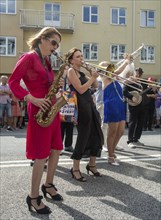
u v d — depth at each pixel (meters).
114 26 27.05
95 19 26.75
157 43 27.92
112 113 5.88
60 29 25.86
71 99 5.45
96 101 7.08
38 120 3.59
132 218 3.65
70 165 5.95
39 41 3.73
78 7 26.36
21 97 3.54
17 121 13.15
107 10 26.88
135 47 27.44
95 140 5.13
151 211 3.86
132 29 27.38
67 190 4.55
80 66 4.82
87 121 4.92
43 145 3.67
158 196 4.37
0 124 12.69
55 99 3.84
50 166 4.06
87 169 5.34
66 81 5.31
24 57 3.60
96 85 5.25
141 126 8.14
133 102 6.50
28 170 5.60
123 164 6.11
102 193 4.45
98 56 26.83
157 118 13.63
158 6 27.97
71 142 7.15
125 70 6.64
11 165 5.95
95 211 3.82
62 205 3.98
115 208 3.93
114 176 5.29
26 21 25.31
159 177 5.27
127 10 27.23
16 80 3.56
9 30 25.12
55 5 26.00
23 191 4.49
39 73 3.63
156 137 10.03
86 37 26.62
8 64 25.22
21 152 7.27
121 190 4.59
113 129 5.93
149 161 6.39
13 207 3.91
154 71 27.94
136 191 4.55
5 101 12.38
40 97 3.66
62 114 5.43
